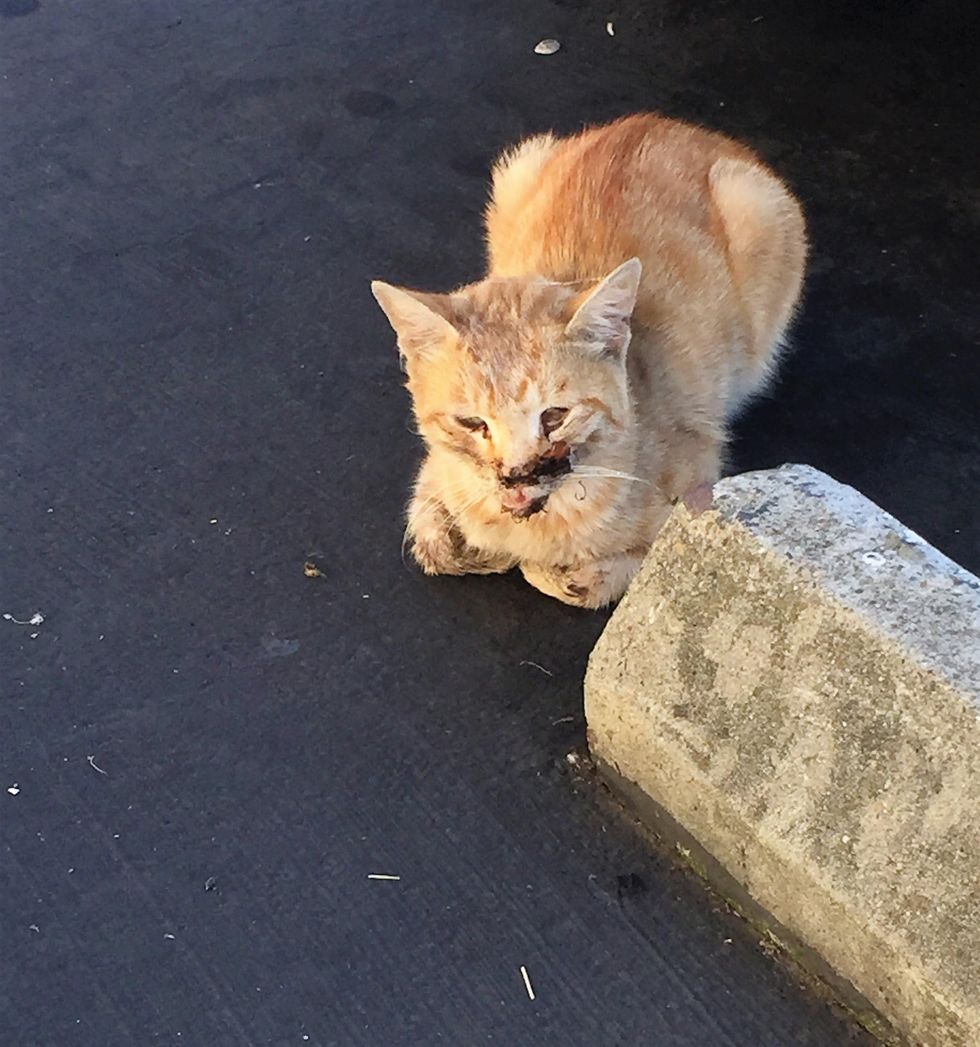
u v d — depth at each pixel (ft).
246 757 2.61
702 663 2.35
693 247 2.91
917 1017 2.20
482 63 3.93
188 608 2.81
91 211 3.60
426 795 2.55
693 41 3.93
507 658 2.72
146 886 2.48
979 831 2.12
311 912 2.44
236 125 3.81
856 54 3.84
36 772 2.61
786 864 2.27
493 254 3.11
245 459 3.05
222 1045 2.33
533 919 2.42
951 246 3.35
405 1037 2.32
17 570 2.88
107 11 4.19
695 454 2.81
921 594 2.23
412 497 2.92
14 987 2.39
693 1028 2.31
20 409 3.16
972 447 2.98
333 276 3.41
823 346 3.18
